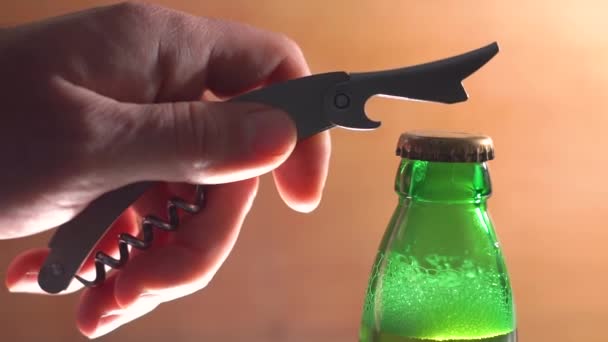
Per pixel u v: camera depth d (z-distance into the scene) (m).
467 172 0.38
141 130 0.37
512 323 0.38
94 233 0.39
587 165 0.52
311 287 0.52
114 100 0.38
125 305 0.45
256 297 0.52
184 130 0.37
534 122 0.51
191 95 0.44
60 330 0.53
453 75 0.36
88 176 0.38
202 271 0.45
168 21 0.42
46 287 0.39
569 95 0.51
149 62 0.41
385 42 0.50
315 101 0.38
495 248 0.38
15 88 0.37
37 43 0.38
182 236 0.45
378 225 0.52
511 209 0.52
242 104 0.37
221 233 0.45
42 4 0.49
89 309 0.46
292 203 0.46
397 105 0.51
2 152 0.38
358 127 0.37
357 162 0.51
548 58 0.51
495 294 0.38
